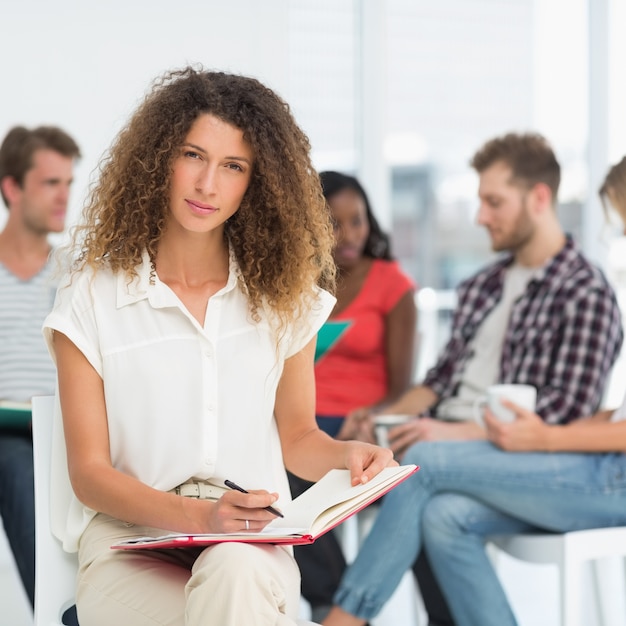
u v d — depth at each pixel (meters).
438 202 7.58
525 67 7.31
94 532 2.63
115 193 2.71
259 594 2.23
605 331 4.19
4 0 6.45
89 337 2.63
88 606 2.53
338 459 2.70
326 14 7.01
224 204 2.64
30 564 4.05
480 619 3.64
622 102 7.17
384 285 4.97
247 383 2.71
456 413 4.57
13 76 6.49
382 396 4.93
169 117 2.65
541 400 4.17
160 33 6.73
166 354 2.64
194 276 2.75
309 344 2.85
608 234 6.88
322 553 4.18
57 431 2.76
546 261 4.40
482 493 3.65
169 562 2.58
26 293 4.72
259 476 2.72
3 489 4.18
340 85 7.04
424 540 3.71
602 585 4.28
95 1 6.61
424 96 7.19
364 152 7.04
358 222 4.90
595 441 3.67
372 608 3.69
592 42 7.15
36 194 4.77
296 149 2.77
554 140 7.32
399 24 7.11
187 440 2.65
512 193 4.43
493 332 4.55
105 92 6.66
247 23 6.87
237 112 2.65
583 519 3.61
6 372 4.62
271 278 2.77
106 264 2.70
